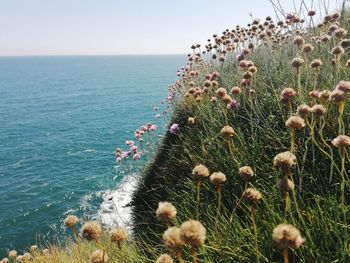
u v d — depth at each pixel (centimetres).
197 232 196
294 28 750
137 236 594
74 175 4650
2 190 4378
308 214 302
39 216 3572
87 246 616
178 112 907
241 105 601
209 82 661
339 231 285
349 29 757
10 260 838
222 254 315
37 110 11406
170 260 220
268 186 388
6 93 16788
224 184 443
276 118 504
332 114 424
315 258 272
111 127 7838
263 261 296
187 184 531
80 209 3553
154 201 696
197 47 1015
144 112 9650
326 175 365
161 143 934
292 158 262
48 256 802
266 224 317
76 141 6669
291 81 586
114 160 5178
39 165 5316
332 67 546
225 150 486
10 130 8256
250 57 866
